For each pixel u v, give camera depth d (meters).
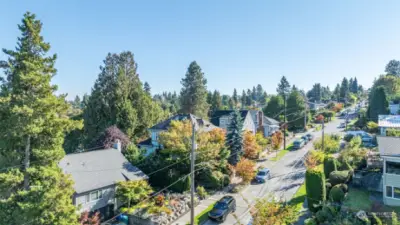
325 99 123.12
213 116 50.53
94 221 19.83
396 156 18.33
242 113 47.53
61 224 14.59
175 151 27.62
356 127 54.66
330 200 19.09
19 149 14.97
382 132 40.75
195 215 21.72
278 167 33.47
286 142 48.19
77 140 43.66
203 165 27.52
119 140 31.73
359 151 27.06
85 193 21.56
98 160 25.91
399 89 70.06
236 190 26.45
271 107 67.69
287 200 22.67
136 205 22.88
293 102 63.06
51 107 14.80
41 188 14.10
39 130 14.14
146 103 47.75
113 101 44.03
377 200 18.94
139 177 25.62
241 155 33.44
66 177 15.71
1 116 14.11
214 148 27.89
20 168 14.80
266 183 28.16
